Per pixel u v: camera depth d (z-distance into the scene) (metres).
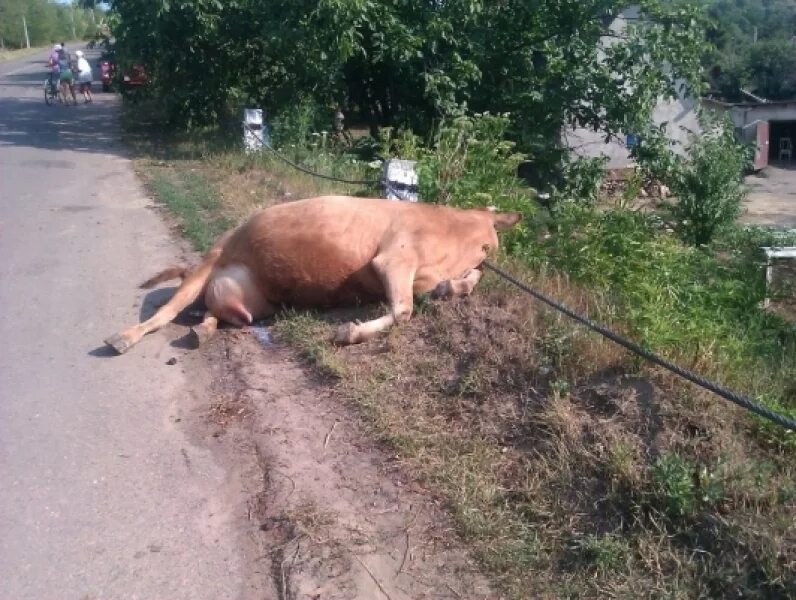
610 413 4.53
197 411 5.21
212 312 6.29
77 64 26.47
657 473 3.96
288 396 5.29
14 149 16.31
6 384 5.57
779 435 4.25
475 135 9.77
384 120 18.14
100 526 4.12
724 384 4.92
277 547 3.95
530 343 5.27
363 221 6.14
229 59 18.09
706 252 10.77
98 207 10.92
